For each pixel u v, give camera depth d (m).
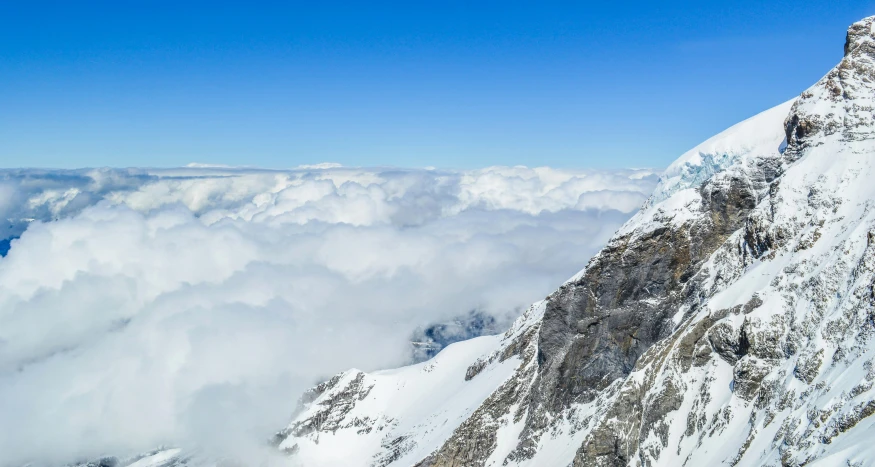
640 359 132.00
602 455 123.19
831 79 140.50
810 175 129.38
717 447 106.25
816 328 104.50
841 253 108.88
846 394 86.62
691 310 139.62
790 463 86.19
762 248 130.12
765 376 107.88
